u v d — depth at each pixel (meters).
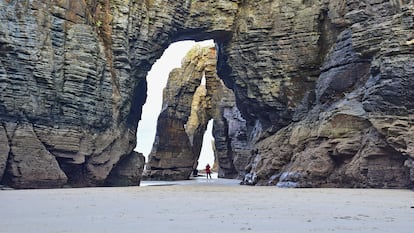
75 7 33.72
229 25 40.84
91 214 13.61
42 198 19.58
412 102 27.94
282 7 39.44
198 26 40.50
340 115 31.53
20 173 28.86
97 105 34.19
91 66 33.69
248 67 40.53
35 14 31.22
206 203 17.44
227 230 10.35
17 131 29.45
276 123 40.12
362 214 13.65
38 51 31.00
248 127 47.22
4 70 29.45
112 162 35.31
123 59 36.56
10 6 30.23
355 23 32.56
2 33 29.53
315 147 32.47
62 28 32.69
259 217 12.91
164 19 38.75
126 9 36.81
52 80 31.58
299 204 17.02
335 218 12.66
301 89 38.50
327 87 35.00
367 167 28.70
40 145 30.30
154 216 13.12
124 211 14.48
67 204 16.81
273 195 21.98
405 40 28.45
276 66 39.31
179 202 17.86
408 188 26.84
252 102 41.38
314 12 38.12
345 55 34.22
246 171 40.03
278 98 39.19
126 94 37.00
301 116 37.38
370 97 29.41
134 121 41.66
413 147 26.56
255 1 40.62
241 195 21.97
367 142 29.17
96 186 34.22
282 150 35.56
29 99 30.31
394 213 13.92
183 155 61.88
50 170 30.11
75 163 32.44
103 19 36.34
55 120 31.88
